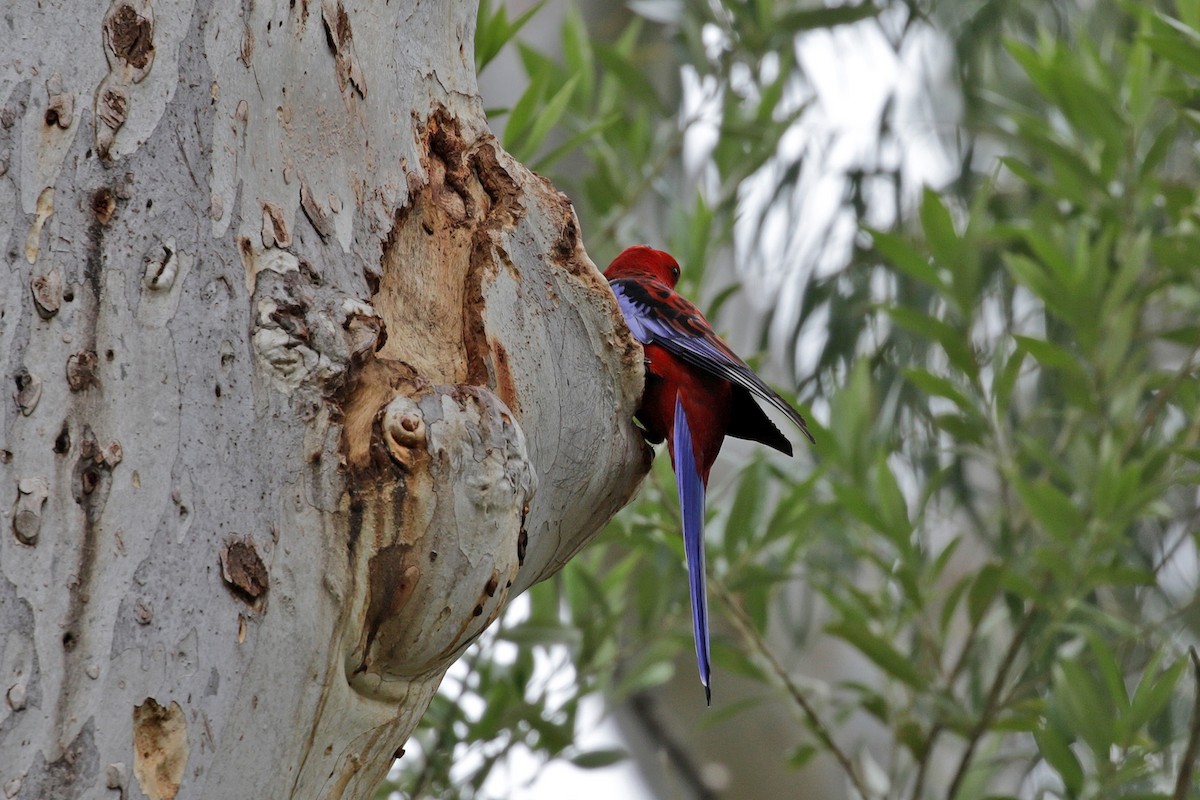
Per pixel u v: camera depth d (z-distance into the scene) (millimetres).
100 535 4219
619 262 9766
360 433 4871
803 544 12156
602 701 12477
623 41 12742
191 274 4613
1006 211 15195
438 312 5938
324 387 4832
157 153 4605
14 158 4328
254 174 4957
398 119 5863
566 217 6508
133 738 4160
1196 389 11359
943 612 10797
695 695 15297
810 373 14617
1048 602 10398
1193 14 10414
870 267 14750
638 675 11070
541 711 10633
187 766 4266
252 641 4496
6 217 4285
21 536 4090
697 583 7695
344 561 4793
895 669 10539
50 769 4000
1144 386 11844
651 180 11727
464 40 6520
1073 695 9539
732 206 12266
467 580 4980
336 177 5383
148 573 4273
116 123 4531
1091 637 9766
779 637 15906
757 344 15039
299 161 5223
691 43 12625
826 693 11445
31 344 4238
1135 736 9742
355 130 5570
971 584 11320
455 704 10328
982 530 13367
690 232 11500
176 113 4688
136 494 4312
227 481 4535
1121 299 10938
